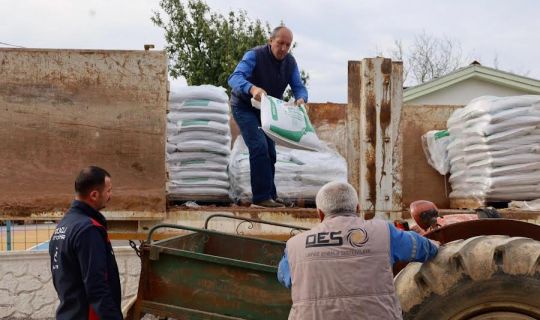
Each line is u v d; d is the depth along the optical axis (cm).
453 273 326
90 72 453
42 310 662
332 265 295
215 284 361
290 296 356
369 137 451
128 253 672
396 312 296
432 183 639
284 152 568
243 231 466
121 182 452
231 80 526
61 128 450
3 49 447
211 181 537
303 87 558
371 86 452
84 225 341
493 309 328
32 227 718
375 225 307
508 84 1808
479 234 374
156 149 454
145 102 455
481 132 525
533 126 518
